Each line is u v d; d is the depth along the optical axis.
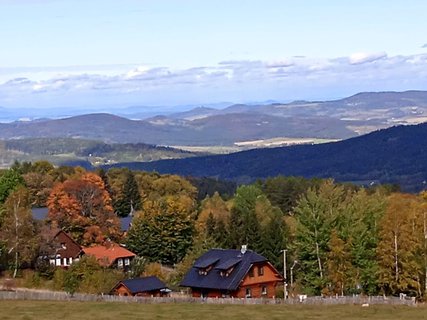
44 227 104.62
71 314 56.72
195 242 108.81
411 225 75.88
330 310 61.03
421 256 75.38
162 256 117.81
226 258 82.31
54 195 116.06
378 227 78.69
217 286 78.56
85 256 94.88
